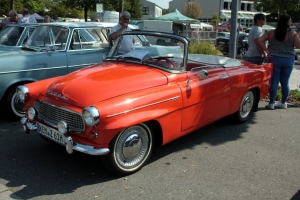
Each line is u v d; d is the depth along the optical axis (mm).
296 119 5906
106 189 3385
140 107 3465
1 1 25891
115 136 3361
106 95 3430
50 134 3654
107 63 4496
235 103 5062
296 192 3439
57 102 3570
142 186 3465
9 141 4570
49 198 3193
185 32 20359
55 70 5785
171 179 3627
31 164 3896
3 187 3354
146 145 3787
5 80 5152
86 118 3176
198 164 4008
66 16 44906
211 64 5031
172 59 4234
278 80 6348
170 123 3879
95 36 6492
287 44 6117
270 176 3764
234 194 3361
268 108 6559
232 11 7555
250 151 4445
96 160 4051
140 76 3859
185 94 4004
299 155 4367
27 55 5492
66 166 3871
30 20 9367
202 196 3307
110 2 19969
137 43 4680
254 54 6594
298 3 21922
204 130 5234
